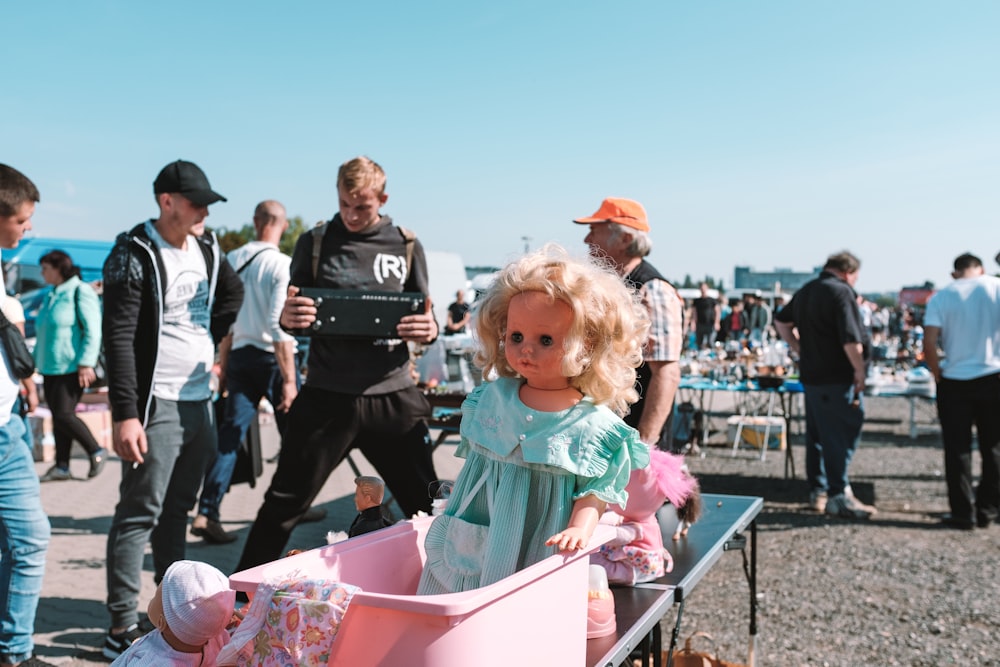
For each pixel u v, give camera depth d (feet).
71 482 23.59
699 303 56.70
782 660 11.96
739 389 25.08
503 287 5.49
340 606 4.16
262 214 16.99
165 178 10.62
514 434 5.38
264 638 4.22
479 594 4.13
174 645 4.66
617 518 6.81
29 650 9.77
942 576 15.92
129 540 10.77
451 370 21.76
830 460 20.70
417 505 11.39
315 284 11.12
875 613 13.94
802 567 16.60
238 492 22.98
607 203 9.88
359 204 10.80
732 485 24.52
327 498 21.89
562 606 4.95
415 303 10.73
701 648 12.36
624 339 5.42
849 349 19.84
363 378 10.82
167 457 10.75
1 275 9.73
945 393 19.60
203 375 11.25
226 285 11.98
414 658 4.06
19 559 9.56
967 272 19.52
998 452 19.53
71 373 23.29
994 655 12.17
